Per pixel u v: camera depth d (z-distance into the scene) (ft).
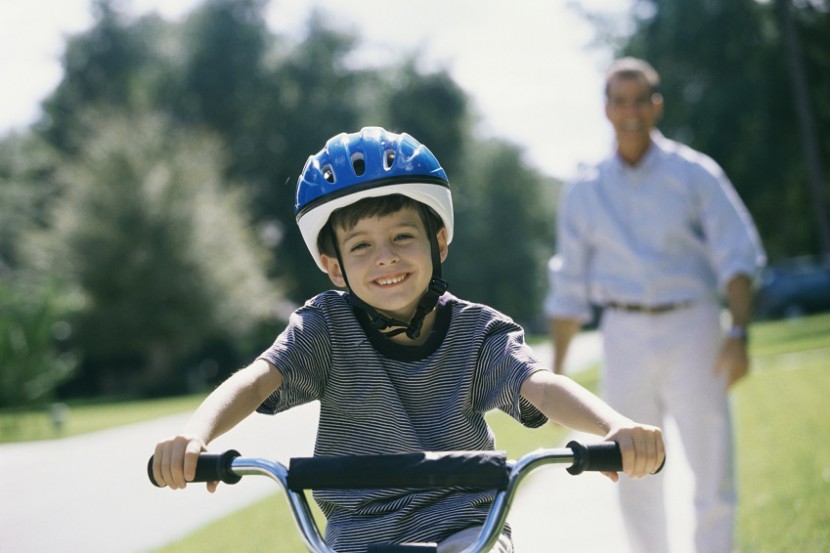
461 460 9.07
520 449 35.37
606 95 20.36
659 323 19.77
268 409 11.10
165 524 29.84
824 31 129.59
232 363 158.51
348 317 11.53
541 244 268.82
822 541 20.22
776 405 43.96
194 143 155.53
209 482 9.62
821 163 130.41
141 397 143.54
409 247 11.37
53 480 41.50
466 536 10.23
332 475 9.15
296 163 197.67
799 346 74.13
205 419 9.95
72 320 141.90
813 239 138.00
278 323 180.45
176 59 203.31
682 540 23.45
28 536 29.43
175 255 144.56
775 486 26.37
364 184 11.12
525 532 24.48
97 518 31.86
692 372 19.63
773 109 128.06
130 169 145.07
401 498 10.77
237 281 149.79
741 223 19.88
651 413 20.12
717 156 129.90
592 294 20.76
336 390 11.44
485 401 11.24
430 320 11.67
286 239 196.34
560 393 10.32
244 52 200.85
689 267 19.88
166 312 143.74
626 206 20.16
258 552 23.43
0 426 77.61
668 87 132.36
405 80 206.80
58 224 145.28
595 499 27.89
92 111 159.63
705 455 19.58
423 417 11.36
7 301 78.43
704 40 130.21
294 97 199.82
